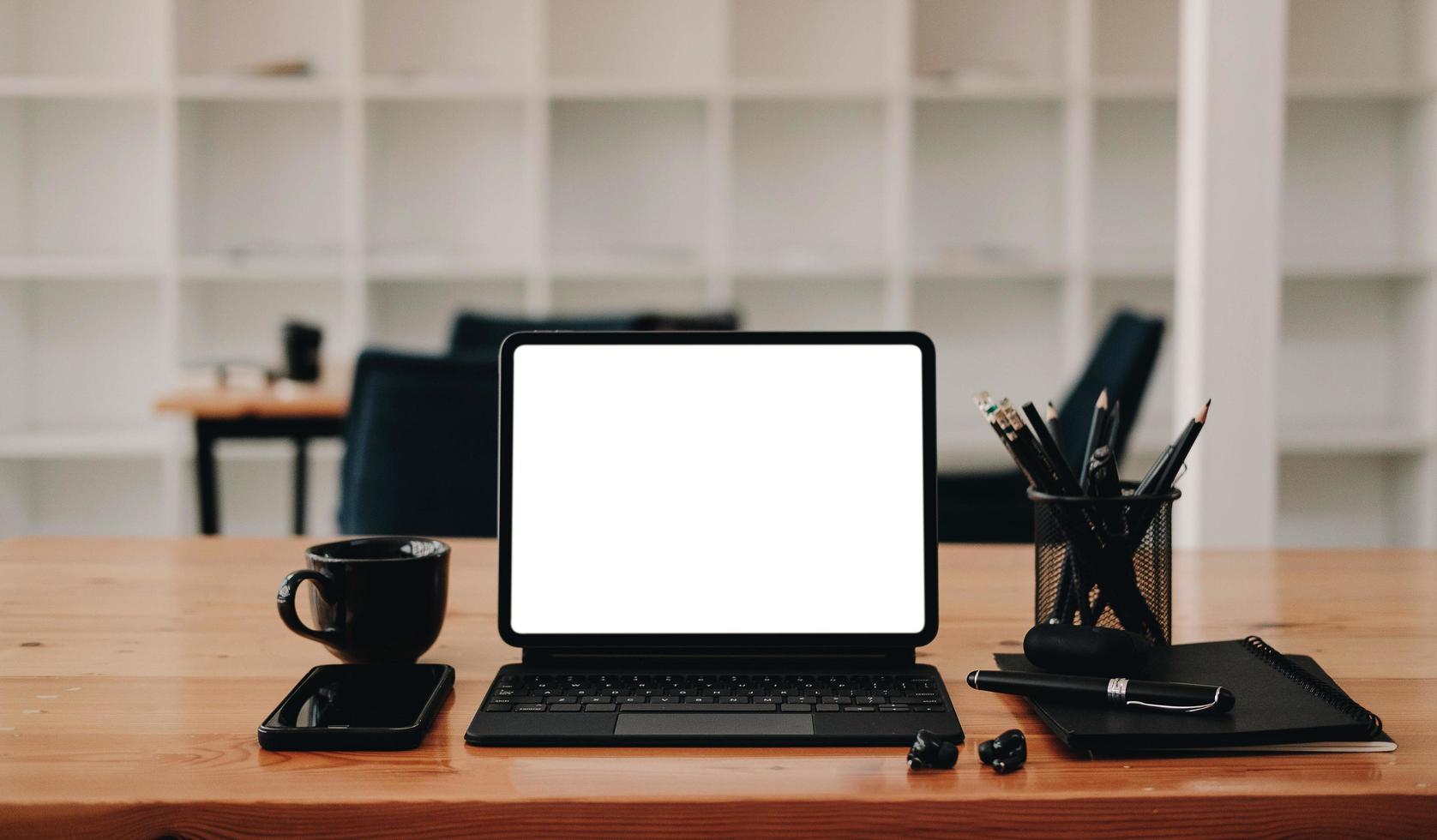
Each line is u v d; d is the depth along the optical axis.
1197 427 0.84
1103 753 0.70
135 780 0.67
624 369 0.87
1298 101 4.03
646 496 0.86
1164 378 4.14
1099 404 0.91
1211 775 0.67
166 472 3.83
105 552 1.29
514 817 0.63
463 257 3.98
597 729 0.73
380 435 1.92
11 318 4.00
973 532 2.73
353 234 3.75
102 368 4.20
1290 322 4.14
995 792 0.64
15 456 4.07
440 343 4.16
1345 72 4.00
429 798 0.64
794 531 0.86
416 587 0.84
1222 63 2.30
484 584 1.14
